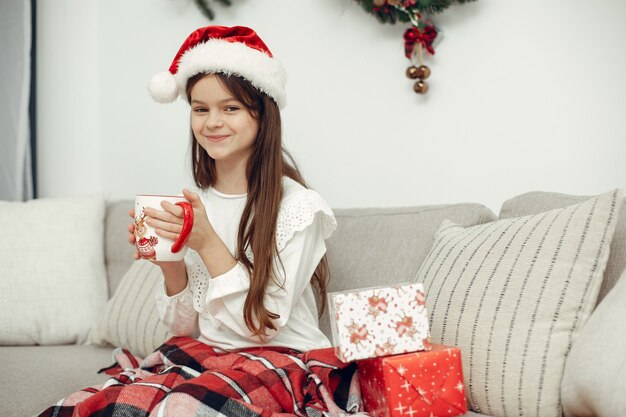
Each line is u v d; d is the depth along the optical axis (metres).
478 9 1.68
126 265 1.93
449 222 1.36
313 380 1.04
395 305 0.96
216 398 0.95
